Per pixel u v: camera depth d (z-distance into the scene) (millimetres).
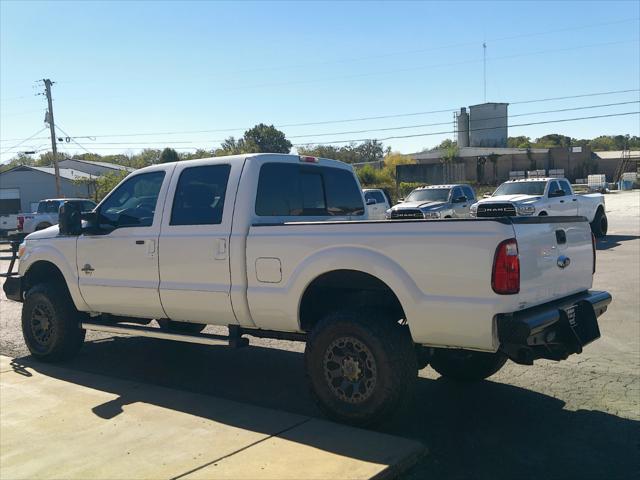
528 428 4973
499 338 4441
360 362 4809
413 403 5594
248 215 5621
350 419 4863
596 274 12891
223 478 3992
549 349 4898
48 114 45031
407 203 21578
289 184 6141
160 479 4012
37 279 7613
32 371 6785
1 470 4223
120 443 4633
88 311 6926
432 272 4586
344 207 6875
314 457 4273
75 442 4672
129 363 7230
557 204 18719
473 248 4438
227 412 5266
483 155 76625
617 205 40656
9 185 49375
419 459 4379
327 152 78750
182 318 6152
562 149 78188
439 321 4559
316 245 5090
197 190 6016
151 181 6445
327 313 5582
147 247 6199
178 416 5184
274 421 5016
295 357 7414
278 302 5324
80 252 6805
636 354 7082
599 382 6098
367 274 5043
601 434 4824
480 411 5379
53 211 25422
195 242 5812
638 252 16641
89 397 5746
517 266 4426
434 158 80688
